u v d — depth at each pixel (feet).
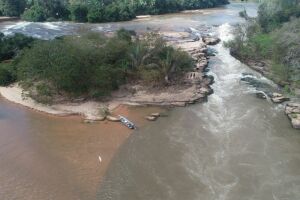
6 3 406.21
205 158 154.51
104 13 402.11
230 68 260.42
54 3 406.00
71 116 185.98
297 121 182.39
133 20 417.90
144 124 181.37
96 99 203.31
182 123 183.21
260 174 145.18
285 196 133.39
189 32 347.15
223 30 357.82
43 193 128.67
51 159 148.87
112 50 221.46
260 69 254.68
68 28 360.69
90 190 132.26
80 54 202.49
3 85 218.38
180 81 227.61
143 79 223.71
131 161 150.92
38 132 169.27
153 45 230.48
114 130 174.50
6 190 129.08
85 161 149.07
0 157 148.15
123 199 129.08
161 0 468.34
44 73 197.88
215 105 203.82
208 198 131.13
